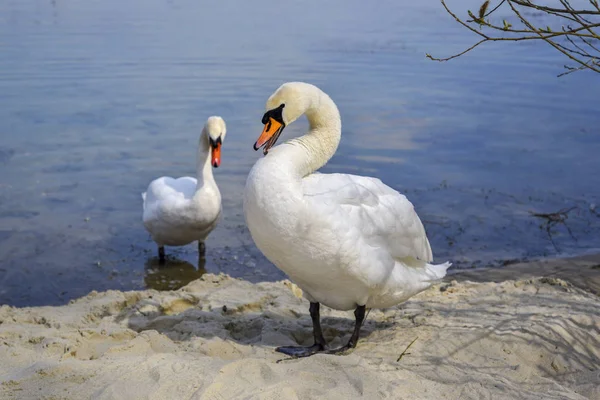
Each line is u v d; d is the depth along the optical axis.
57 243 4.18
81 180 4.75
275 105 3.03
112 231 4.32
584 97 6.13
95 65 6.68
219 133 4.17
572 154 5.14
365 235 2.94
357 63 6.86
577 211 4.48
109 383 2.71
